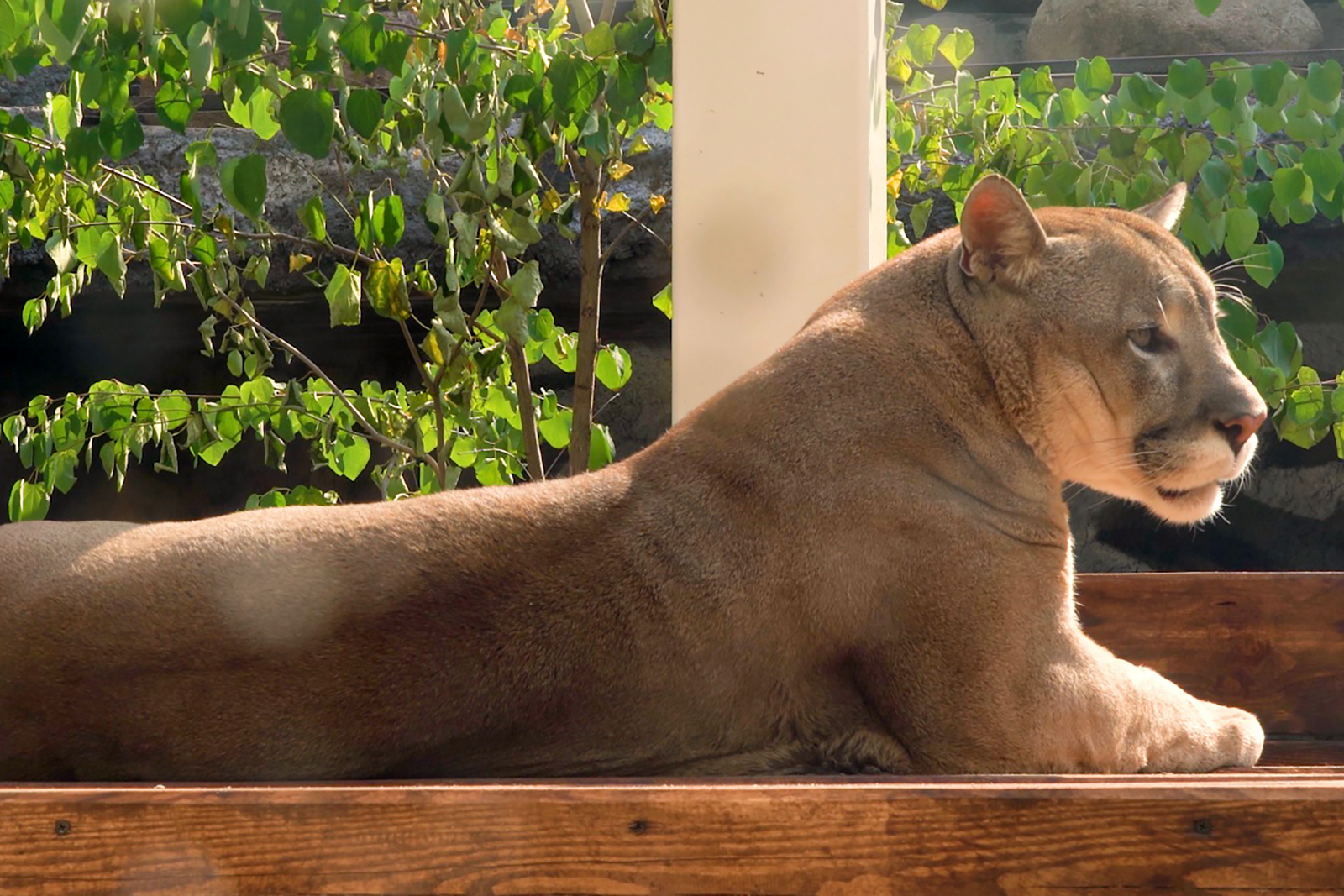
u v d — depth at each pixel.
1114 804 2.22
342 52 5.73
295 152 9.23
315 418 7.46
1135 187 6.55
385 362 10.77
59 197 6.46
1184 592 4.47
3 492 11.00
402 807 2.30
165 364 10.84
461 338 6.13
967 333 3.56
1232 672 4.44
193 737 2.89
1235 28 10.46
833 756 3.21
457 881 2.28
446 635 2.99
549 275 9.73
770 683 3.18
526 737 3.05
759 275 4.35
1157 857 2.20
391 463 7.21
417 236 9.33
